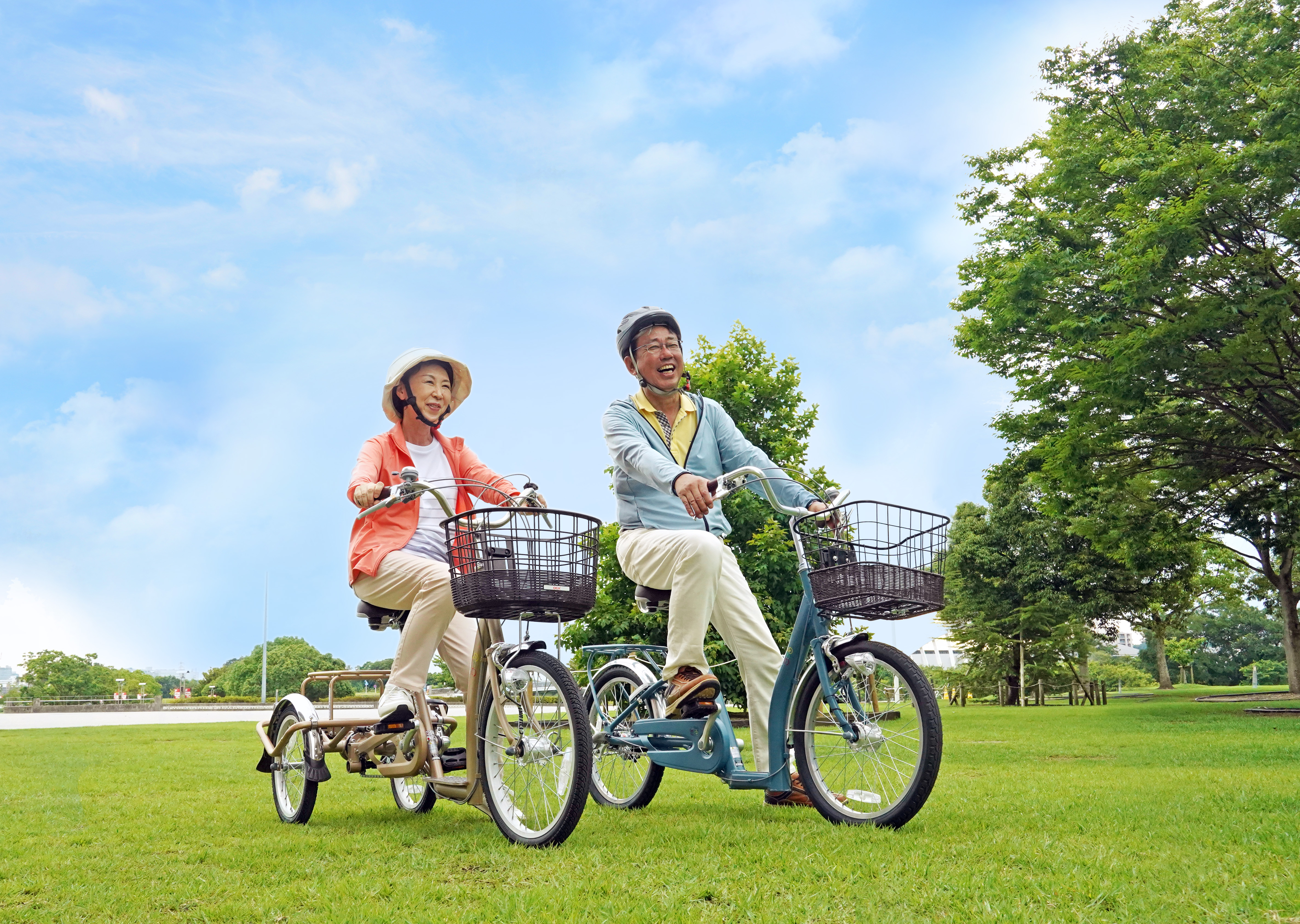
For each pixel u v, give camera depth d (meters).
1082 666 32.62
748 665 3.65
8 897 2.46
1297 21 12.95
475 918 2.09
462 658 3.62
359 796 4.75
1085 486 15.15
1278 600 26.81
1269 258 12.08
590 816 3.67
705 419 3.88
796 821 3.29
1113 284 12.35
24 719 20.78
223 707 36.31
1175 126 13.59
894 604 2.92
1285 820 3.21
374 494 3.26
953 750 7.43
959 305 15.86
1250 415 14.13
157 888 2.53
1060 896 2.14
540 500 3.41
